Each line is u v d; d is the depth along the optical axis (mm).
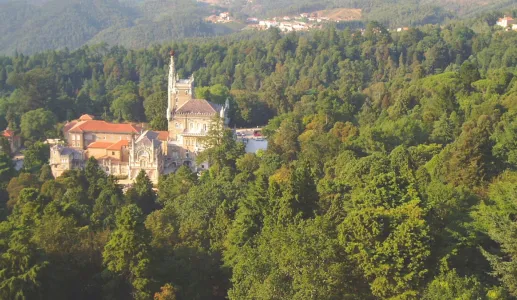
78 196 148875
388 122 182625
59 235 96312
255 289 75250
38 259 85000
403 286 73250
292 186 95750
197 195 121438
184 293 88750
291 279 75438
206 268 95000
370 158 121062
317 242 75000
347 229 79125
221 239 106125
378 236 77500
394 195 86875
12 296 80188
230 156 177250
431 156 137000
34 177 178375
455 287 69562
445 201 87062
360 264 75500
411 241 74562
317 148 158625
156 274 88875
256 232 97625
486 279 74875
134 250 87438
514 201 80938
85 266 94000
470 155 105625
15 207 133125
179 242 106062
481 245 79375
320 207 97625
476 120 152750
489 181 104062
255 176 159500
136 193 153875
